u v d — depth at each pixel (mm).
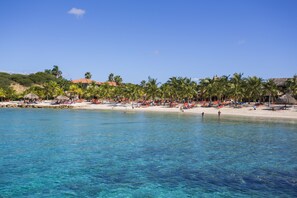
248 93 85000
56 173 18969
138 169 20141
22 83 155375
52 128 43156
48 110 91000
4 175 18422
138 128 44250
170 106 98875
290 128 44844
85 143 30172
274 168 20734
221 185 17047
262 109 77625
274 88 81500
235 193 15789
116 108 98812
